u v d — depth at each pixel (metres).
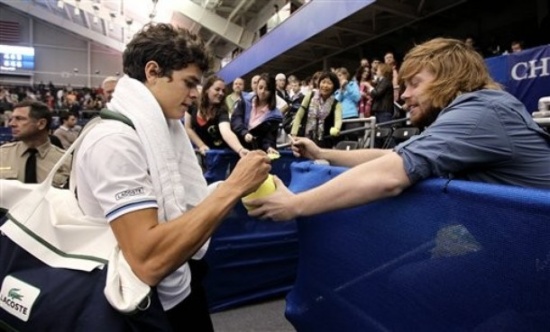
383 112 3.83
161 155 0.75
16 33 17.78
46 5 16.83
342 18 6.04
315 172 0.89
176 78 0.80
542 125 1.17
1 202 0.85
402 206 0.65
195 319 0.95
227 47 16.25
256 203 0.75
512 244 0.49
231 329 1.71
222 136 2.28
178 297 0.83
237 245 1.90
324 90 3.21
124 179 0.68
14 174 2.00
